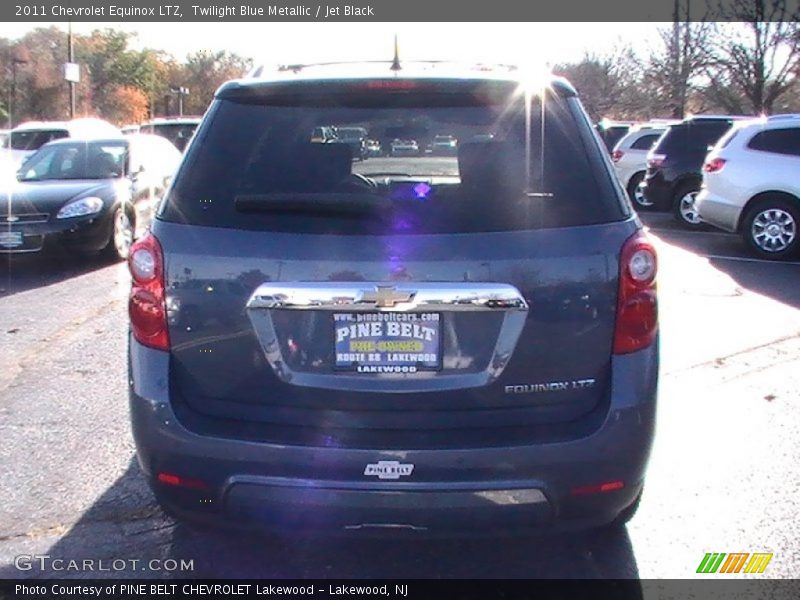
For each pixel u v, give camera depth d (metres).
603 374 2.96
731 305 8.05
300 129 3.17
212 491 2.98
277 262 2.86
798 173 10.47
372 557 3.59
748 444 4.69
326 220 2.90
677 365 6.16
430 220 2.89
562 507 2.96
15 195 9.65
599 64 32.34
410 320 2.85
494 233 2.88
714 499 4.04
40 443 4.73
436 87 3.17
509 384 2.89
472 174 2.99
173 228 2.99
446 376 2.88
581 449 2.89
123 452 4.61
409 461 2.86
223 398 2.99
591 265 2.88
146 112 54.59
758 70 24.72
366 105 3.20
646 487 4.16
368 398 2.89
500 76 3.23
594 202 2.98
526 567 3.51
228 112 3.21
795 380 5.80
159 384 2.99
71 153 11.05
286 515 2.95
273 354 2.90
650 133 16.31
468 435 2.90
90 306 8.09
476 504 2.89
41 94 50.16
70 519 3.91
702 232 13.36
